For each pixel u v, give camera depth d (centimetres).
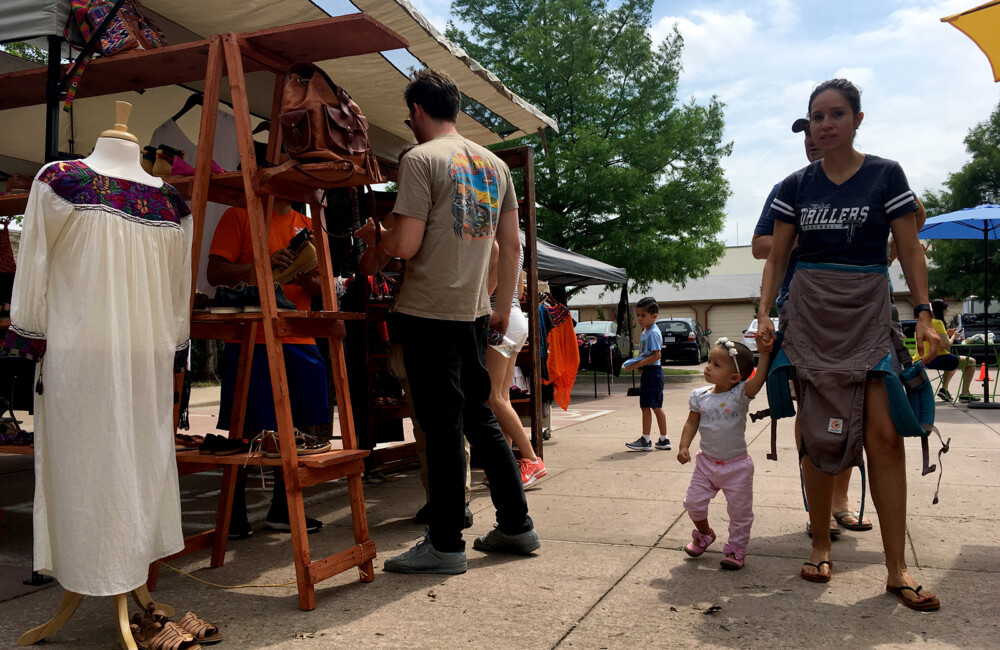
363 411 552
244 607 282
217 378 1823
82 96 368
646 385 686
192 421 995
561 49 1934
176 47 304
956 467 553
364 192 552
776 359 298
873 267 284
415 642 245
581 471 574
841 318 283
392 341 333
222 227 373
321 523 411
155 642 239
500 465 341
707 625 255
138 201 247
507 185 346
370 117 612
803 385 289
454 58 482
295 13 446
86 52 320
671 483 514
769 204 358
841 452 282
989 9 396
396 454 574
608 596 288
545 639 246
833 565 322
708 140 1962
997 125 2981
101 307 231
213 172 322
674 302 4272
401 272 333
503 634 250
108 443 230
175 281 265
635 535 379
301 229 379
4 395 427
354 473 307
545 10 1997
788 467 571
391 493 512
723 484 323
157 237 251
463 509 325
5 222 354
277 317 281
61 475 229
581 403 1298
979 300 2670
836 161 295
